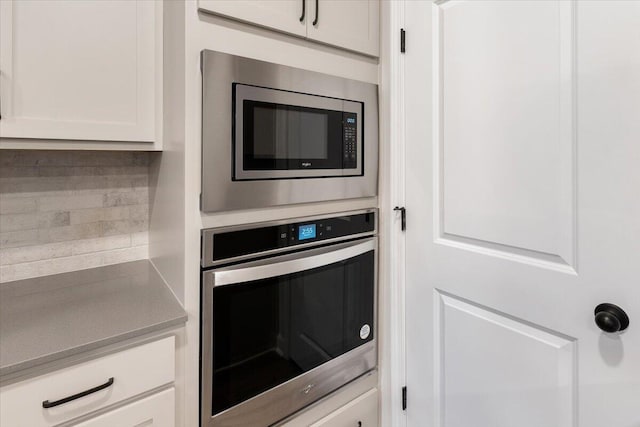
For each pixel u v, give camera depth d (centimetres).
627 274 86
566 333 98
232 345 112
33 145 100
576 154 94
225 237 109
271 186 117
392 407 151
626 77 84
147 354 96
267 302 119
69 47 102
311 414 135
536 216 103
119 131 112
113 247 144
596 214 91
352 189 139
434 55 128
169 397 101
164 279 125
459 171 122
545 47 98
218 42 106
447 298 130
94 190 139
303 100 123
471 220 120
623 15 84
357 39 138
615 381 90
